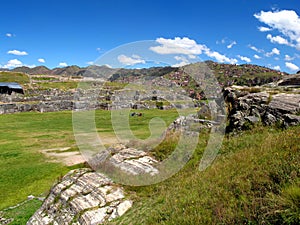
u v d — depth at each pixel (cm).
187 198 688
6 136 2828
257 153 838
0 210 1117
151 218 664
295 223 442
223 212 554
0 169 1667
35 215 948
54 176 1530
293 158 657
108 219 767
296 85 1741
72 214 831
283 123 1159
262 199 534
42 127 3434
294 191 491
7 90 5712
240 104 1502
